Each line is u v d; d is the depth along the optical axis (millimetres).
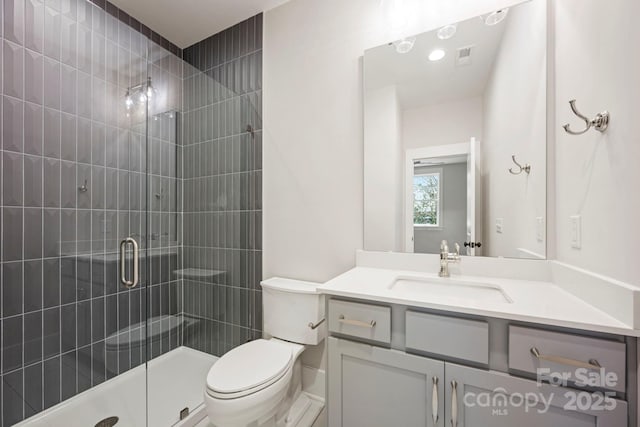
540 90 1152
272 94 1816
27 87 1346
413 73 1418
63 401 1424
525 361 776
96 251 1595
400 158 1446
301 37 1718
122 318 1689
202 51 2133
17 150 1316
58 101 1456
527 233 1188
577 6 957
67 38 1491
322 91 1649
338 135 1604
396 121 1453
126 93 1754
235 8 1822
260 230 1843
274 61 1812
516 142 1213
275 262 1800
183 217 2092
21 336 1313
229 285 1929
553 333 746
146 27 1981
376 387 993
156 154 1923
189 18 1911
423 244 1392
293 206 1739
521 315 768
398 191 1448
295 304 1506
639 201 658
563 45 1054
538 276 1149
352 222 1565
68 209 1488
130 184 1765
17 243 1313
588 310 792
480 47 1287
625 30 705
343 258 1591
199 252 2039
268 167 1822
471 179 1303
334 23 1619
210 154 1987
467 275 1271
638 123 659
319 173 1659
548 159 1135
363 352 1012
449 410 868
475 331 842
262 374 1156
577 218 957
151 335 1850
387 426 970
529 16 1185
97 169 1611
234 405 1037
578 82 948
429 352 910
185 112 2045
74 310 1493
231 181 1927
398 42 1436
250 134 1869
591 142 872
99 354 1574
